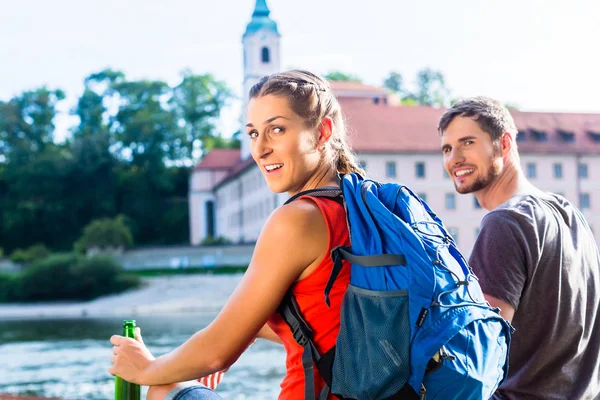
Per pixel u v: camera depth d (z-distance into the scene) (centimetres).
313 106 204
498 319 185
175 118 11300
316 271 188
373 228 183
